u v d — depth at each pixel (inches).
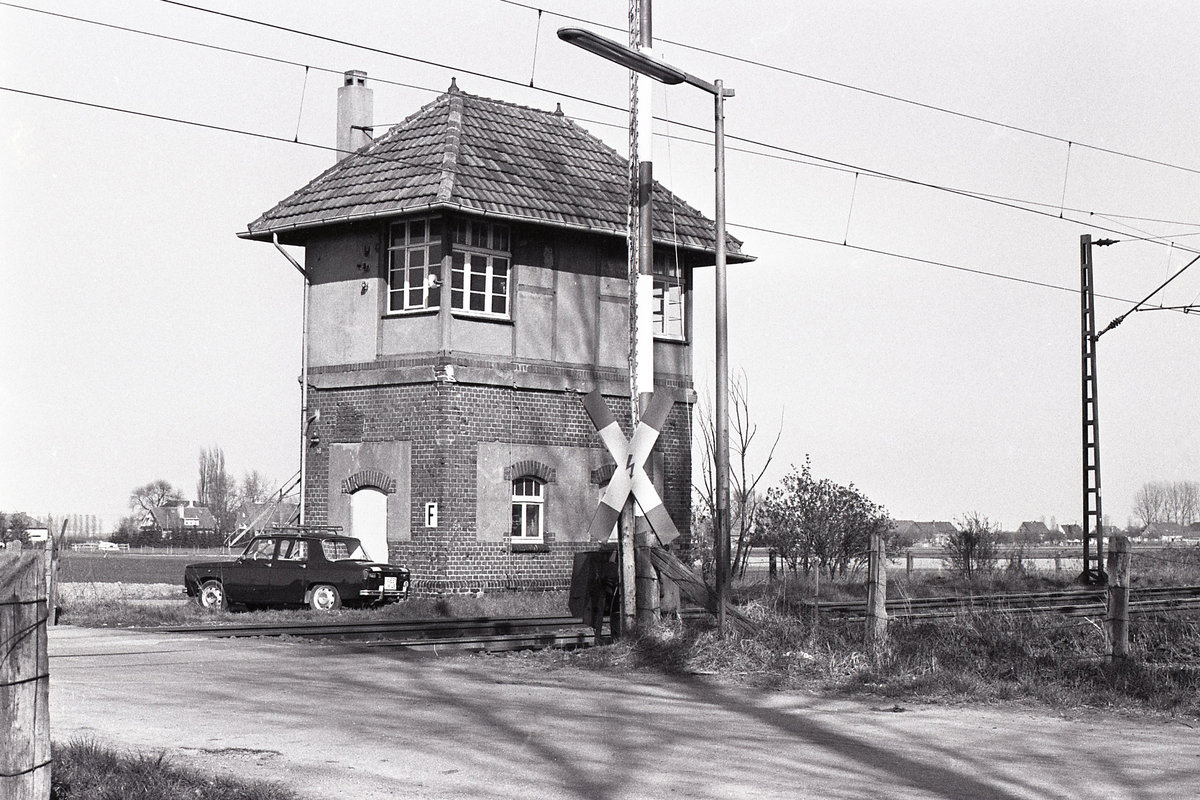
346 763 330.6
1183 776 328.2
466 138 1136.2
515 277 1104.2
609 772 325.7
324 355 1146.7
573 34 570.3
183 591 1215.6
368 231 1118.4
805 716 432.8
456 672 547.2
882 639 542.3
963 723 418.9
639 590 624.1
